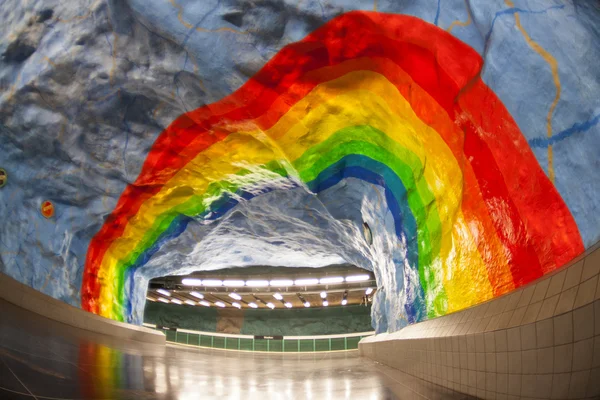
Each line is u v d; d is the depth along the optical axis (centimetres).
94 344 682
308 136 730
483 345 374
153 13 573
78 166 800
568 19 326
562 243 344
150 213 959
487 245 462
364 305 2462
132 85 680
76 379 362
